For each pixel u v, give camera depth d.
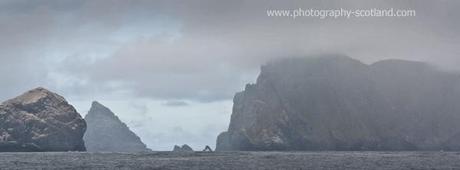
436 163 160.62
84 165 154.50
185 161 176.75
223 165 151.12
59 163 166.12
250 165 150.88
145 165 153.62
